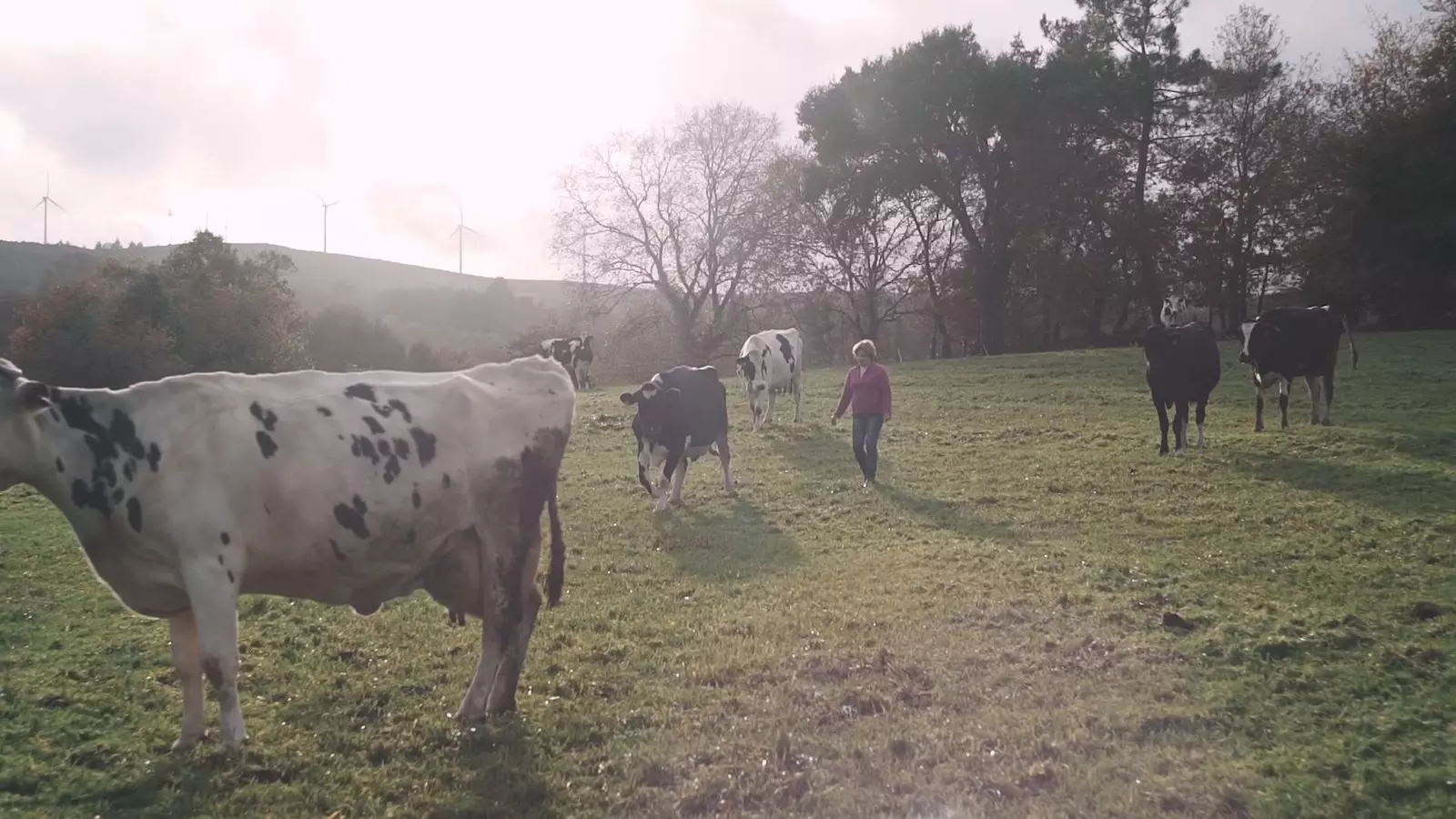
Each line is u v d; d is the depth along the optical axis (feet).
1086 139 155.43
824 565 33.60
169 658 24.49
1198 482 45.91
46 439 18.24
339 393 20.31
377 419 20.17
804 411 78.79
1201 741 18.63
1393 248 133.08
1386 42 144.87
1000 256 159.53
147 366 127.03
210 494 18.45
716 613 27.94
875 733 19.16
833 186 162.30
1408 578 29.19
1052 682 21.79
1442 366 84.28
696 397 45.70
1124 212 153.07
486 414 21.34
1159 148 155.22
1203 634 24.63
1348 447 52.60
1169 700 20.72
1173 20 156.15
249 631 26.76
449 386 21.36
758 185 160.25
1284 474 46.78
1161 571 31.07
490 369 22.39
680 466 46.14
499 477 21.27
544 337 185.98
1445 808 15.76
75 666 23.81
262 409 19.38
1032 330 179.11
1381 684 21.03
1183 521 38.60
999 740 18.69
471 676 23.16
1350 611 26.12
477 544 21.36
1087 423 66.39
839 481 49.65
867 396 48.37
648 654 24.40
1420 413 63.87
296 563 19.44
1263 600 27.50
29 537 39.83
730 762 18.01
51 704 21.34
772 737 19.04
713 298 166.20
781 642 25.09
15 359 128.26
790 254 162.20
